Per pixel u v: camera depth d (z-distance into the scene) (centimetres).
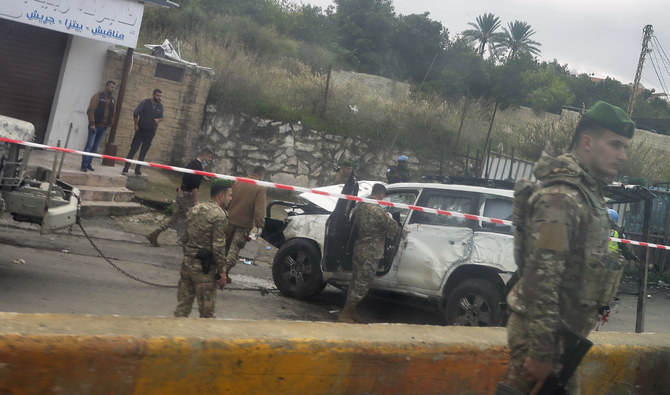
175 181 1509
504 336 361
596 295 255
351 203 801
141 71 1525
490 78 4041
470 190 768
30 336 227
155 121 1321
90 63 1434
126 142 1529
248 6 3969
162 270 871
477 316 706
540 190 254
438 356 320
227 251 882
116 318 269
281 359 278
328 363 290
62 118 1412
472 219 750
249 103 1722
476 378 333
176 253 1008
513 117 2731
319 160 1794
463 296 717
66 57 1402
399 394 311
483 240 731
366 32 4938
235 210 862
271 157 1747
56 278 715
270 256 1157
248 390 272
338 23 5078
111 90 1219
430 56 4925
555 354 243
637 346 399
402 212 823
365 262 747
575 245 248
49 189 641
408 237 779
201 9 3159
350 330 318
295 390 283
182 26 2662
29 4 1222
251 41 2952
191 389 259
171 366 253
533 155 2128
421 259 759
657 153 2436
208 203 566
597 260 252
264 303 807
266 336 280
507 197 745
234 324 292
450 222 766
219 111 1686
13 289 638
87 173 1167
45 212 639
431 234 767
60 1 1251
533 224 248
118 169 1327
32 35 1370
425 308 927
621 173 2095
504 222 686
